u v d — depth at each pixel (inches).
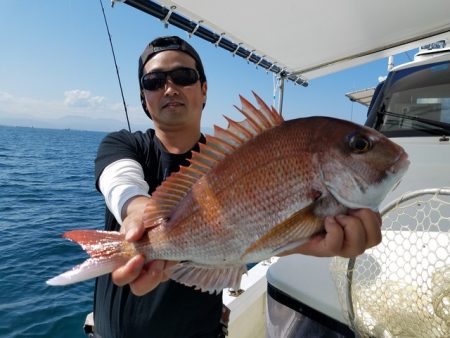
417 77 50.6
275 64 65.6
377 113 52.4
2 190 257.1
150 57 30.7
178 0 40.9
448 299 17.2
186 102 30.2
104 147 29.0
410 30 54.2
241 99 20.6
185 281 21.0
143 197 23.0
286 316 24.1
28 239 134.6
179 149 31.1
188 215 20.9
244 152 20.2
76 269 19.5
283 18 46.8
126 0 38.6
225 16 45.4
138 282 20.5
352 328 19.8
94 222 168.6
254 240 19.6
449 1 44.8
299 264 26.0
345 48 59.6
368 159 18.6
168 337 28.2
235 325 40.2
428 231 22.3
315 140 19.3
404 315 18.4
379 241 18.1
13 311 79.7
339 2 43.4
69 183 307.6
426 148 42.1
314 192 18.9
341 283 21.4
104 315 29.5
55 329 73.2
